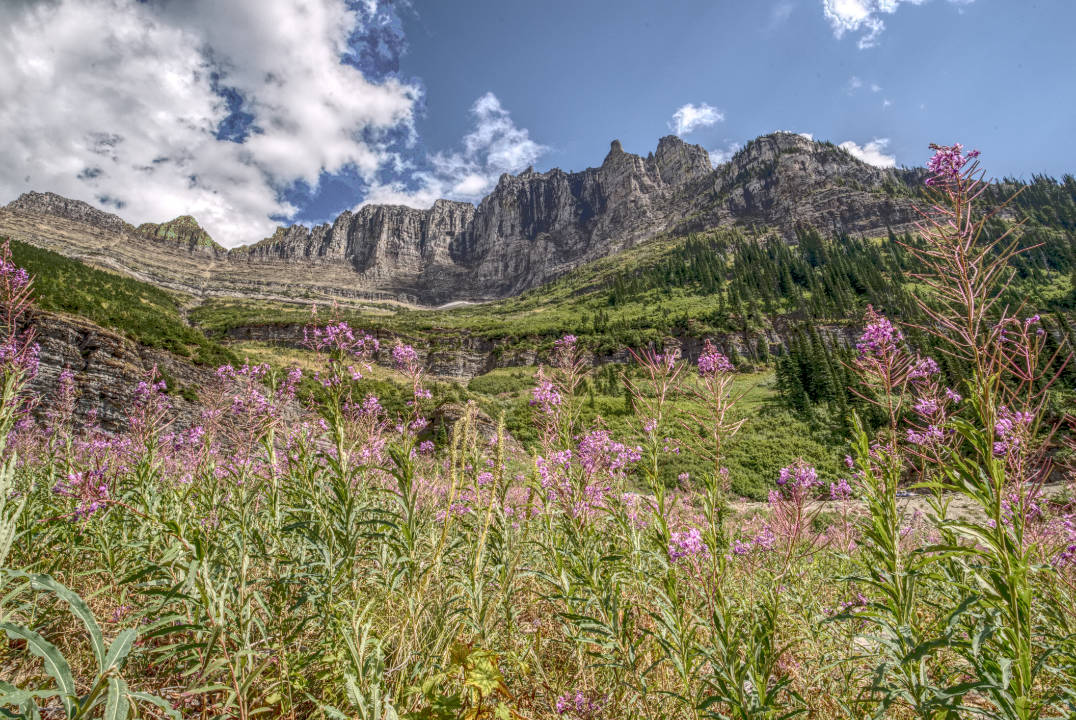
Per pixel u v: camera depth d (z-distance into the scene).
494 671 2.27
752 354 79.38
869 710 2.57
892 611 2.29
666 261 163.50
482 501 3.56
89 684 2.51
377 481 4.51
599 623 2.75
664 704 2.80
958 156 2.08
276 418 3.70
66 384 6.14
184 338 35.22
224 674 2.43
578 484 3.55
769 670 2.44
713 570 2.61
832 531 4.29
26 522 3.42
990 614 2.04
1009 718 1.75
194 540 2.19
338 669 2.37
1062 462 2.67
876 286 88.38
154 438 4.32
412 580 2.91
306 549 3.49
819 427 37.69
